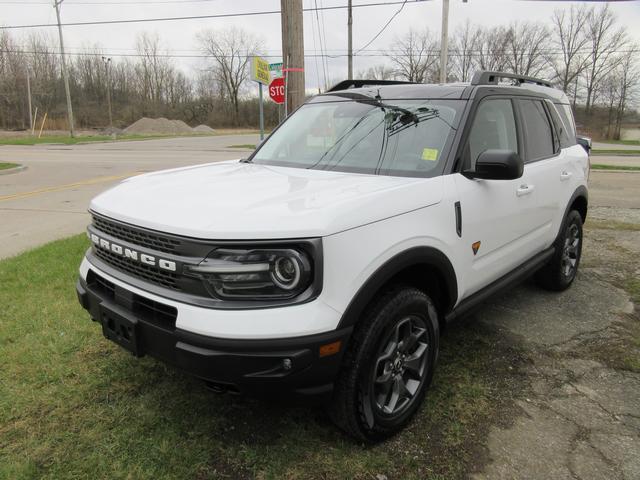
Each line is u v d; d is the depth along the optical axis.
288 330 2.06
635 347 3.73
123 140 39.78
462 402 2.99
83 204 9.51
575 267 4.97
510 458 2.53
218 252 2.09
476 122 3.19
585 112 59.25
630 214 8.80
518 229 3.59
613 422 2.83
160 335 2.24
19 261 5.41
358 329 2.38
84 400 2.92
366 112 3.53
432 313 2.76
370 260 2.28
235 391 2.20
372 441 2.57
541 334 3.93
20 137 46.69
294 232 2.08
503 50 59.47
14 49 68.81
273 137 3.98
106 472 2.38
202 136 50.81
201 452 2.51
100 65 80.50
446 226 2.76
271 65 9.11
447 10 21.75
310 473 2.40
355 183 2.69
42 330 3.76
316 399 2.26
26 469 2.36
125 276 2.47
